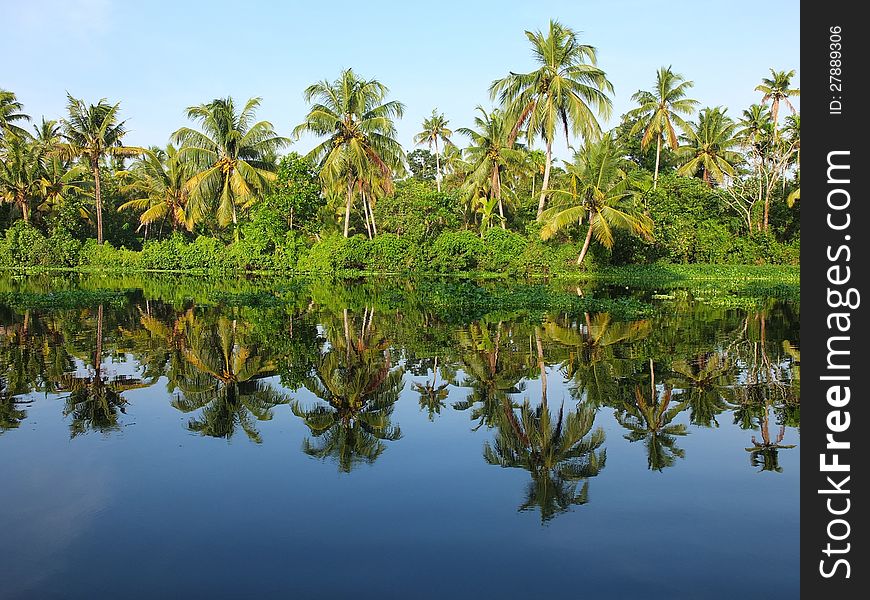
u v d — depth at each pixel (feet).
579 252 106.52
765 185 128.36
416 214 109.40
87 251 127.34
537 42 100.17
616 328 39.63
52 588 10.26
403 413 20.54
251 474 15.01
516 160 114.42
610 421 19.48
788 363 27.91
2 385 24.35
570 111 97.91
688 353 30.63
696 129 131.13
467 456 16.33
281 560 11.07
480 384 24.68
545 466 15.57
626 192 100.94
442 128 154.51
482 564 10.93
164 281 90.58
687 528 12.32
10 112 128.36
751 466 15.55
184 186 116.37
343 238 106.83
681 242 113.39
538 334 37.40
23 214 130.52
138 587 10.28
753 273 98.32
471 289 70.28
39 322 42.80
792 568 10.91
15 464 15.70
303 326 41.24
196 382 24.93
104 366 28.04
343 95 104.17
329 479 14.70
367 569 10.77
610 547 11.55
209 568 10.83
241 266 110.01
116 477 14.84
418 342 34.81
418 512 12.94
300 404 21.61
